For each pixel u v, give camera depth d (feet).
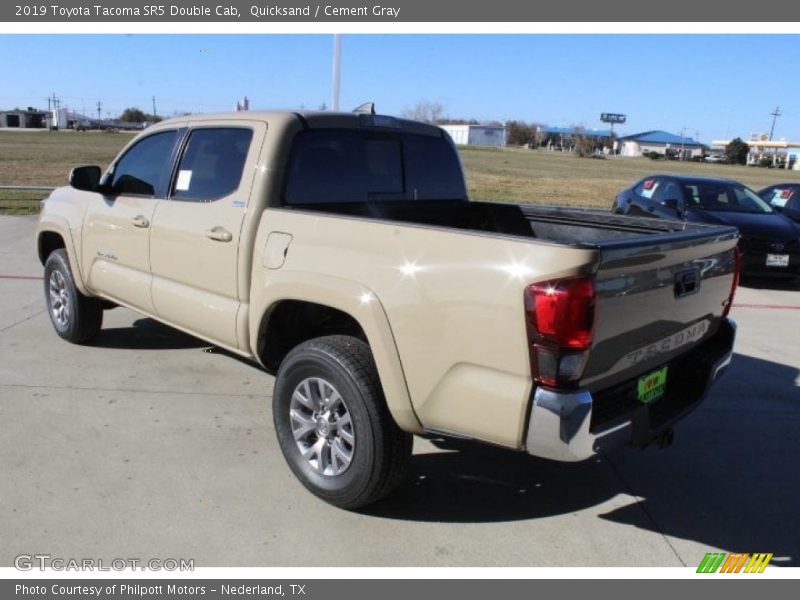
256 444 13.25
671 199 34.86
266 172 12.23
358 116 13.82
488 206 16.14
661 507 11.75
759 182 140.67
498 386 8.99
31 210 47.34
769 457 13.75
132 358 17.76
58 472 11.87
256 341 12.30
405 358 9.81
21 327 20.25
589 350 8.67
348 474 10.68
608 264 8.61
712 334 12.09
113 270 16.06
